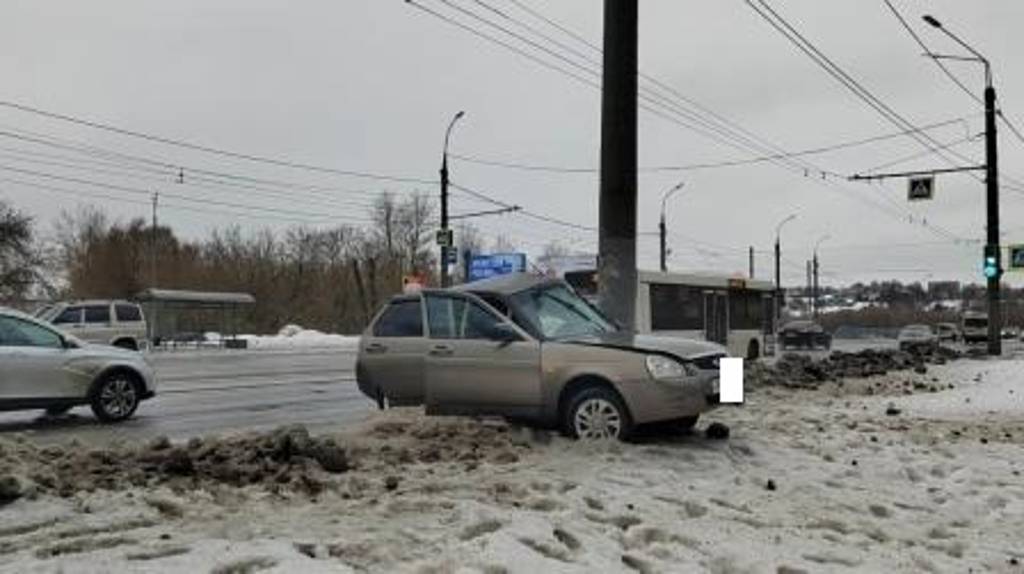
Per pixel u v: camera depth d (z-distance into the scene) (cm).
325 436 1071
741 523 823
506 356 1153
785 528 819
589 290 2980
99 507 756
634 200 1438
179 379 2627
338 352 4606
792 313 12838
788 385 2106
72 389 1529
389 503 801
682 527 787
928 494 1011
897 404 1797
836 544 785
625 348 1123
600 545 713
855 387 2152
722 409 1555
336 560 636
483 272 5591
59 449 970
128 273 8050
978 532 873
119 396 1580
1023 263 4384
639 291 2948
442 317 1213
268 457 941
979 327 7800
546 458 1027
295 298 8519
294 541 673
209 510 769
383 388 1280
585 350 1129
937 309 13575
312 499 819
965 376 2531
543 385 1134
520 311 1180
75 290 7969
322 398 2038
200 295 5241
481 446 1078
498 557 652
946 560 772
